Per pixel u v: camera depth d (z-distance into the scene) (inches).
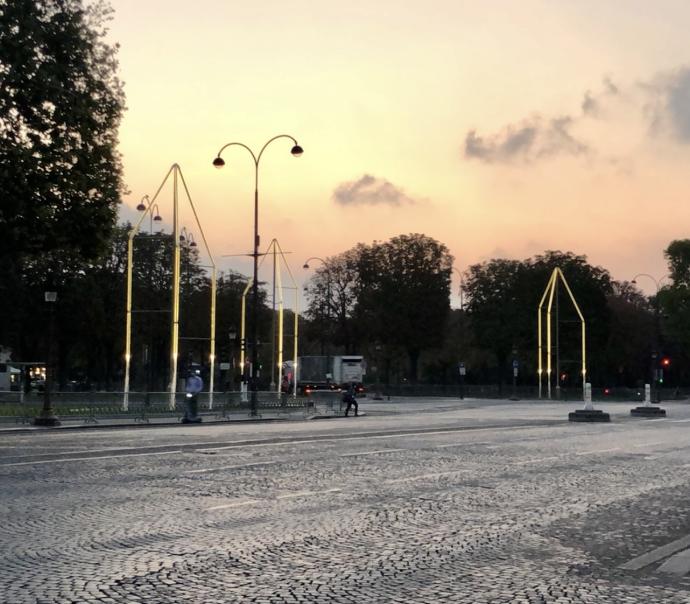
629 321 3806.6
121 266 2731.3
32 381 3203.7
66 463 618.5
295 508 434.6
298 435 964.6
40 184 1130.0
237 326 3107.8
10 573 287.7
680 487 548.7
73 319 2578.7
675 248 3538.4
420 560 319.9
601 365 3614.7
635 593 274.7
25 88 1106.7
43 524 377.4
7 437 931.3
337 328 3565.5
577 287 3526.1
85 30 1189.1
